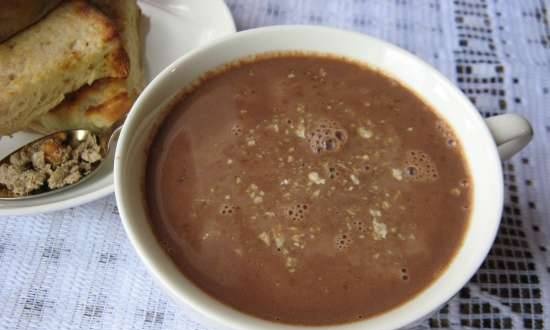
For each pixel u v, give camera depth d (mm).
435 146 224
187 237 203
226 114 230
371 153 222
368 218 209
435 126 228
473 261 190
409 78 234
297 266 199
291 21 314
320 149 222
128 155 206
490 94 293
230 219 207
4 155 271
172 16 306
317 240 204
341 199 212
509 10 324
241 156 220
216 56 233
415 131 227
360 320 191
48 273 235
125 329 225
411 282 199
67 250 241
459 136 223
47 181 255
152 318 227
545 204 261
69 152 266
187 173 216
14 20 270
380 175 218
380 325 175
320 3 322
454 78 297
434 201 213
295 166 218
